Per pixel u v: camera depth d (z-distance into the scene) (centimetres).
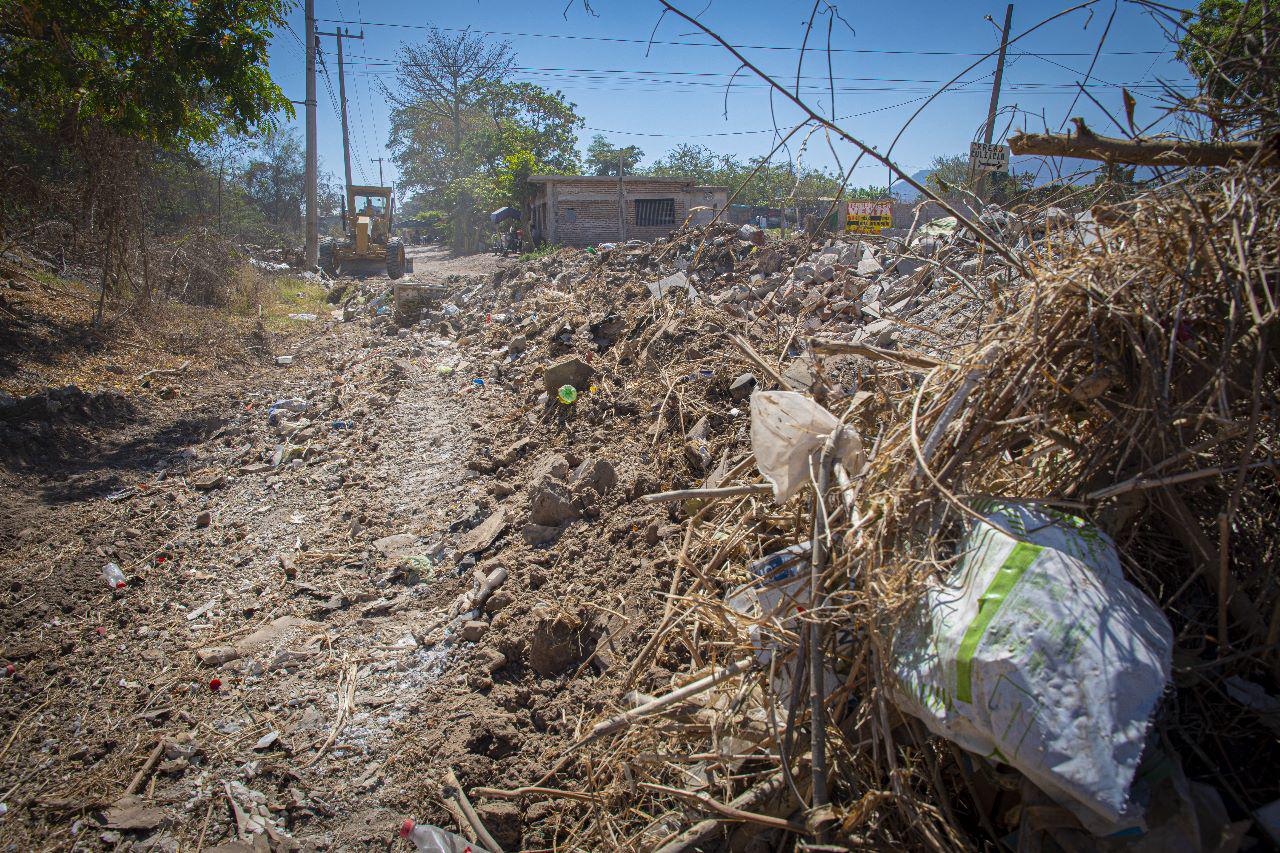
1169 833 190
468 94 4825
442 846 303
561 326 920
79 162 1316
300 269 2383
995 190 423
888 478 269
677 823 275
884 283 754
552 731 355
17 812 340
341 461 713
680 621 340
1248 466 229
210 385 1038
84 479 704
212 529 607
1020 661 193
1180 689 231
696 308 812
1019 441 263
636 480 521
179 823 331
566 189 2764
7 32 1059
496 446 681
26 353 962
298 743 372
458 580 488
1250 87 282
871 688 244
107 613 491
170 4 1099
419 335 1231
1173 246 254
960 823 228
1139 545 253
